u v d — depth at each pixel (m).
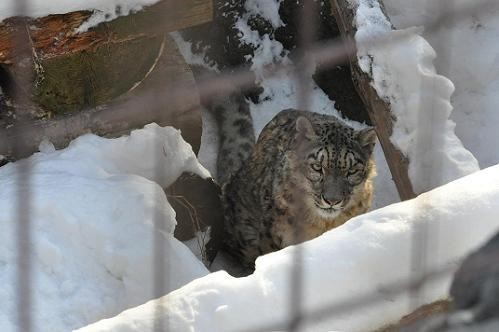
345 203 17.17
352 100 21.75
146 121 17.83
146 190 15.63
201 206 18.19
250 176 18.36
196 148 19.11
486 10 21.70
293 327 11.65
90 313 13.98
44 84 16.22
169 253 14.91
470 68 21.91
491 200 13.09
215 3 22.30
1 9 14.65
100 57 16.58
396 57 17.52
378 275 12.23
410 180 17.03
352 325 11.84
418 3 21.52
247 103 21.45
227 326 11.51
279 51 22.12
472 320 8.30
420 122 17.17
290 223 17.38
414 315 12.16
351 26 18.06
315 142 17.12
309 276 11.95
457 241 12.70
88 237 14.70
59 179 15.55
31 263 14.21
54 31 15.32
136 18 15.91
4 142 16.48
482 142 21.31
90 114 17.05
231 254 19.03
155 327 11.31
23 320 13.46
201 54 22.16
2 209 14.63
